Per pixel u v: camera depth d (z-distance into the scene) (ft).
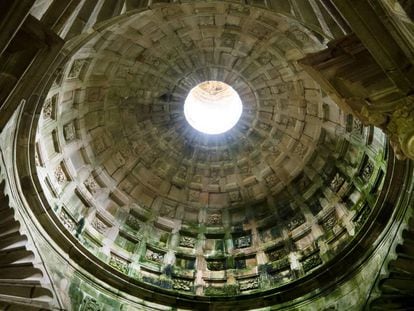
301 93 65.62
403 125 30.45
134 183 71.10
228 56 65.00
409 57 28.22
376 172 55.93
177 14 55.42
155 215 71.10
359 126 58.13
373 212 52.31
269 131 71.82
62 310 48.93
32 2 26.73
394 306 49.67
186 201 73.77
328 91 35.76
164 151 73.20
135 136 70.49
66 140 61.41
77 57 53.42
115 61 61.00
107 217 65.57
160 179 73.31
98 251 60.75
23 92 32.78
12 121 42.27
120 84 64.85
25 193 49.55
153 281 62.64
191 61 65.72
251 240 69.67
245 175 74.49
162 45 61.82
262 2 38.17
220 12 54.49
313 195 67.62
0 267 46.32
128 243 65.77
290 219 68.85
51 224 52.31
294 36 50.29
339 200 63.10
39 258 48.98
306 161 69.36
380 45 28.43
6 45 27.61
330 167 66.08
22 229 46.88
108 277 56.59
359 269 53.42
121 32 55.62
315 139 67.82
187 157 74.43
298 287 58.13
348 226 59.31
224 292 62.95
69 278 52.34
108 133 67.97
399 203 48.47
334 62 33.99
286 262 64.13
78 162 63.82
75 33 34.50
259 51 62.13
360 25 27.81
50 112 55.88
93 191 65.31
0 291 45.85
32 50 30.99
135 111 69.05
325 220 64.13
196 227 72.02
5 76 30.32
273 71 64.95
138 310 56.39
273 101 69.10
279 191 71.92
